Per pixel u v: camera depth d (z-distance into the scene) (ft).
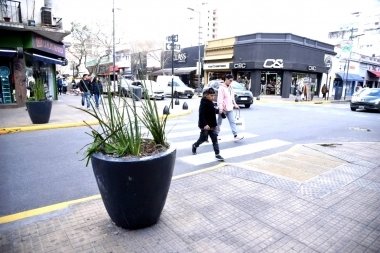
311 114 46.73
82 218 10.66
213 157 19.88
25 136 26.73
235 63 91.35
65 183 14.80
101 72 127.34
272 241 9.34
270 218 10.85
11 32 46.75
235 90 53.98
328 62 100.37
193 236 9.53
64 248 8.76
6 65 47.44
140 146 10.17
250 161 18.47
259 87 87.51
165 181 9.73
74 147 22.53
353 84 122.01
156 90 71.56
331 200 12.53
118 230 9.79
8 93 47.91
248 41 87.25
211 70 104.01
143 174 8.95
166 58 129.59
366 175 15.87
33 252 8.54
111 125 10.18
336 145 23.18
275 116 42.91
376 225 10.48
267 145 23.80
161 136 10.59
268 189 13.66
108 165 8.79
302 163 18.01
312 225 10.40
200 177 15.26
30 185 14.48
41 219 10.58
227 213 11.19
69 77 178.40
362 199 12.70
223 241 9.28
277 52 83.76
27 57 52.03
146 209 9.57
